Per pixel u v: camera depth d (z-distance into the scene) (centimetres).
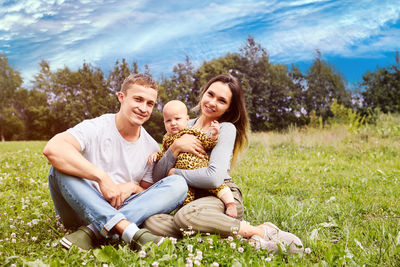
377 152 958
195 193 306
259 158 956
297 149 1101
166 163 308
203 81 1981
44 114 3133
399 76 1994
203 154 311
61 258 231
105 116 301
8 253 237
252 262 224
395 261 249
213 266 211
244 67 2098
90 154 292
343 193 501
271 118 2045
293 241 259
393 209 404
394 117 1448
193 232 251
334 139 1200
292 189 534
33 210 363
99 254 227
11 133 3731
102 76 2302
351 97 2095
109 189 270
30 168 685
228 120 343
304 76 2147
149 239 245
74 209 272
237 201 302
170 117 331
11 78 4112
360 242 292
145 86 291
